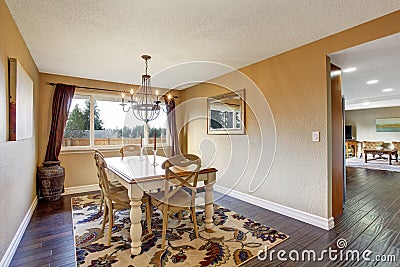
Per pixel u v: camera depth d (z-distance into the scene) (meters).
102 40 2.60
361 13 2.05
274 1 1.86
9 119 2.03
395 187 4.37
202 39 2.60
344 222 2.71
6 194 1.92
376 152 7.66
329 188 2.59
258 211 3.14
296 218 2.85
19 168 2.38
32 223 2.73
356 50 2.43
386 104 7.79
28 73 2.87
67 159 4.15
